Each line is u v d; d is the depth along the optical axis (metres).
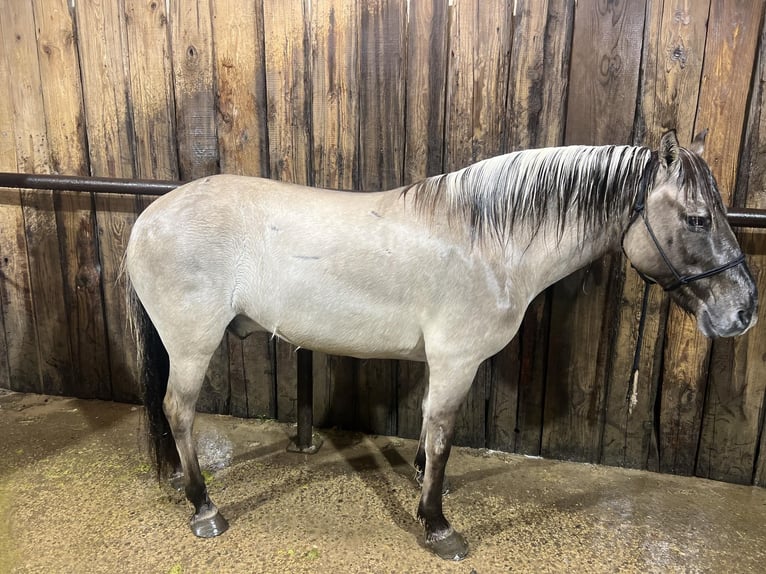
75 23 1.86
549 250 1.33
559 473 1.80
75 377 2.22
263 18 1.73
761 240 1.60
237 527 1.48
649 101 1.58
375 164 1.77
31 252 2.12
